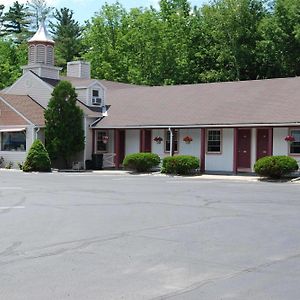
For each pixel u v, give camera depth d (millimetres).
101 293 6836
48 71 40906
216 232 11359
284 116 29734
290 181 26766
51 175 30609
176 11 60656
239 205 16422
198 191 21094
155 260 8703
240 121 30797
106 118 37562
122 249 9555
